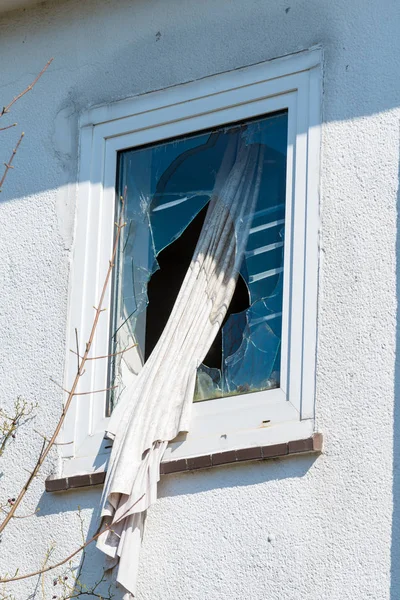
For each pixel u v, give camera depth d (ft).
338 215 45.27
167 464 44.83
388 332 43.27
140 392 46.50
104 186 50.67
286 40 48.32
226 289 47.42
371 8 47.14
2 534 47.70
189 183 49.52
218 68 49.47
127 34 52.16
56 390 48.80
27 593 46.47
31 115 53.26
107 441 47.06
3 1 54.85
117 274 49.60
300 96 47.34
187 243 48.98
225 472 44.16
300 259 45.42
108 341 48.62
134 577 43.80
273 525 42.80
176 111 49.90
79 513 46.39
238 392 45.73
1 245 51.98
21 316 50.49
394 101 45.68
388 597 40.45
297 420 43.73
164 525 44.47
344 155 45.85
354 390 43.16
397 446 41.91
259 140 48.32
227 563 43.06
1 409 48.80
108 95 51.70
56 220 51.13
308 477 42.80
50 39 53.98
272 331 45.88
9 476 48.55
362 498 41.83
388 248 44.16
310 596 41.52
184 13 51.08
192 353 46.80
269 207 47.50
